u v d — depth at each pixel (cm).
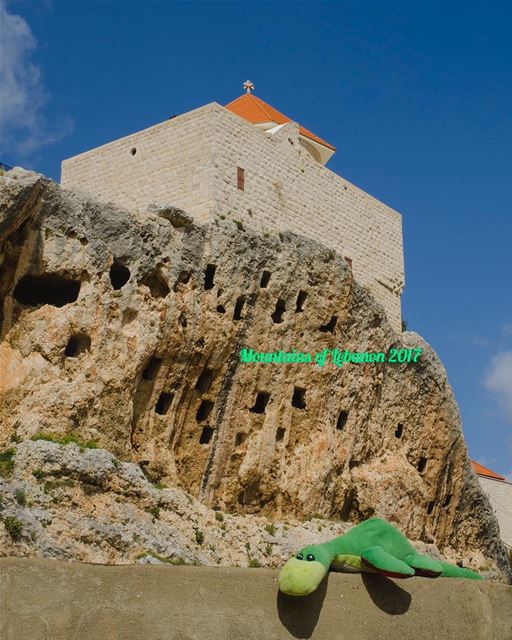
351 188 4866
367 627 1435
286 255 4097
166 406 3769
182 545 3400
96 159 4484
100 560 3125
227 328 3881
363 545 1611
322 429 4188
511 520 6581
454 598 1490
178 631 1350
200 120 4184
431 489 4803
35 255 3456
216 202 4053
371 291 4862
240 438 3969
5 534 2944
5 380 3394
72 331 3491
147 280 3719
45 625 1302
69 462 3244
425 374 4788
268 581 1428
